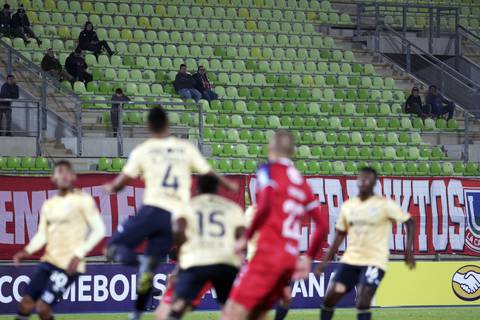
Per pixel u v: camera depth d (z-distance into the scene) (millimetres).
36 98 68562
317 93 89375
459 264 58500
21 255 33656
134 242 29844
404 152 82125
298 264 28156
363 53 98750
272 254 27375
